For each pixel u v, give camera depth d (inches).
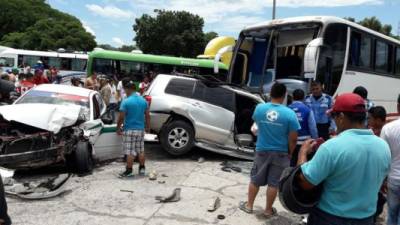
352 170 112.0
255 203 272.4
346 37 440.1
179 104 382.0
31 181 297.3
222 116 394.6
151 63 981.2
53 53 1231.5
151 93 390.9
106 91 634.8
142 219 233.3
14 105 328.8
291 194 116.7
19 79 618.5
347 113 116.5
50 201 255.8
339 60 431.2
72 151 316.5
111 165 360.2
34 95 374.0
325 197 115.9
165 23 1833.2
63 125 305.0
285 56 430.6
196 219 236.8
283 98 240.1
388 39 526.0
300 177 116.3
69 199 260.5
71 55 1233.4
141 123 316.5
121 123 316.5
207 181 315.9
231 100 402.0
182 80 394.9
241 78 464.4
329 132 325.4
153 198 269.0
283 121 232.5
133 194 275.3
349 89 449.1
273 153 235.6
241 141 399.5
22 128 304.8
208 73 981.2
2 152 285.9
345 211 113.3
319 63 396.8
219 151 390.9
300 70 416.8
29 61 1224.2
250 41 462.3
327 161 111.4
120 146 371.6
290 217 245.9
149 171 339.0
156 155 407.5
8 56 1217.4
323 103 331.9
